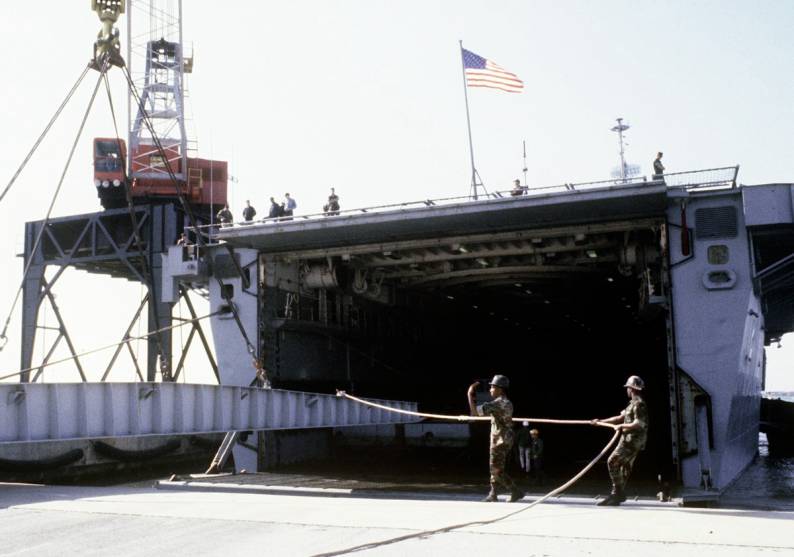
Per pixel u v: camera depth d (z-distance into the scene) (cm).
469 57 3581
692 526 762
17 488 1252
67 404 1764
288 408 2620
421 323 5500
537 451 3038
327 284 3903
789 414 5375
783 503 2538
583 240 3516
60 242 5516
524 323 7000
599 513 909
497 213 3109
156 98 5331
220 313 3644
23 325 5303
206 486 1992
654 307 3178
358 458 4103
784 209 2872
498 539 685
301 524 789
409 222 3219
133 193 5169
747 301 2942
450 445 4116
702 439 2872
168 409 2067
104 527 792
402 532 729
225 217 3731
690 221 3048
